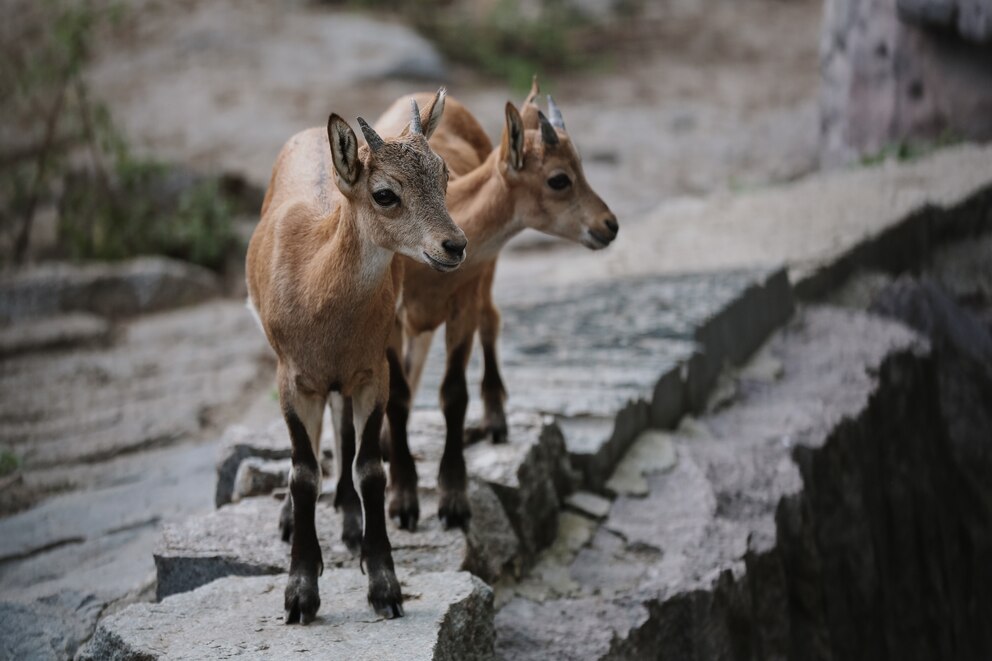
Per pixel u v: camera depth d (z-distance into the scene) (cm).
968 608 1906
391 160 881
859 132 3034
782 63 4541
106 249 2689
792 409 1602
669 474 1387
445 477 1116
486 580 1110
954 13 2733
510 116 1128
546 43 4481
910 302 2061
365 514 938
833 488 1543
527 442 1241
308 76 3800
